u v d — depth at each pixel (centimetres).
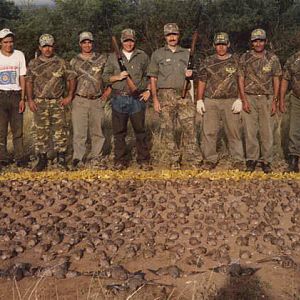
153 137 873
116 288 424
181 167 767
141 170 758
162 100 735
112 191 659
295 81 735
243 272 447
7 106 766
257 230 535
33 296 417
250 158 750
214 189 659
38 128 754
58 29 1573
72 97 755
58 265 464
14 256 496
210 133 752
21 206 612
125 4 1563
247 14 1547
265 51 724
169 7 1504
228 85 725
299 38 1527
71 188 672
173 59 722
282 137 889
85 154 823
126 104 748
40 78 740
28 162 813
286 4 1656
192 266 467
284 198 628
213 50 1442
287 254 488
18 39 1575
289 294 413
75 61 748
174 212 588
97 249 504
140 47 1491
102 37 1505
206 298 409
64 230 544
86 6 1543
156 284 432
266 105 730
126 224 557
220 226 545
